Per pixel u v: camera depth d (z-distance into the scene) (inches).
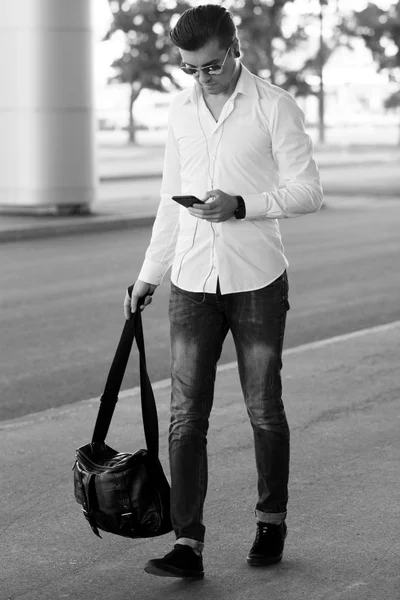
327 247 699.4
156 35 2883.9
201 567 186.1
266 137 181.3
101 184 1373.0
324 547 204.1
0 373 360.5
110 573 194.5
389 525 215.2
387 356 370.6
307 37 2655.0
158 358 382.3
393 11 2687.0
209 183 183.0
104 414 190.9
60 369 366.0
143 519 184.1
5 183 860.6
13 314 463.5
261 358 186.1
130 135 2340.1
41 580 191.8
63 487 241.8
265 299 184.5
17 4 826.2
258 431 190.4
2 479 246.8
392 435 278.2
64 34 834.8
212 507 226.8
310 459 258.2
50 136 846.5
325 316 459.2
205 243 183.9
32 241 742.5
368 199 1096.2
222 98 182.1
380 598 181.9
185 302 186.7
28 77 837.8
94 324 442.3
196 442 187.2
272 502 193.2
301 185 179.8
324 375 343.0
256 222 183.2
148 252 193.2
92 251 686.5
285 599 182.1
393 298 504.7
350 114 2800.2
